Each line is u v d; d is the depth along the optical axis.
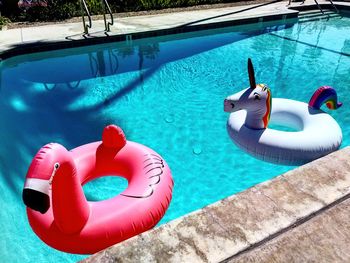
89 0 11.05
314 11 12.27
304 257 2.14
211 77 7.27
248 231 2.24
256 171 4.45
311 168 2.82
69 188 2.59
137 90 6.75
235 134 4.46
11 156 4.70
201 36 9.81
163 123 5.61
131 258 2.05
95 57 8.34
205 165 4.59
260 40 9.56
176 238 2.18
